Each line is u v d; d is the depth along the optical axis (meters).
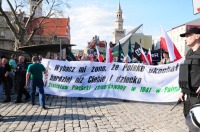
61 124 8.02
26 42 42.53
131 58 18.92
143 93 12.32
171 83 11.96
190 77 4.25
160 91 12.10
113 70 12.96
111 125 7.91
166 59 14.01
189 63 4.27
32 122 8.26
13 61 14.99
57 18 45.44
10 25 40.75
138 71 12.52
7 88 12.21
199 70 4.19
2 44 70.75
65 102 12.13
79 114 9.44
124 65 12.80
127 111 10.01
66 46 20.41
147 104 11.72
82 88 13.20
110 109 10.40
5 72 11.95
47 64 13.49
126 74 12.70
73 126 7.78
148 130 7.37
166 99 11.91
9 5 40.31
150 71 12.35
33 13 41.94
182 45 64.62
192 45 4.43
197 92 4.16
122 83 12.73
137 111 10.02
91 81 13.20
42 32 53.75
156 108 10.67
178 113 9.62
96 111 9.99
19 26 41.22
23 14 42.97
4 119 8.66
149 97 12.21
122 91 12.67
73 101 12.45
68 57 20.34
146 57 17.31
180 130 7.34
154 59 19.23
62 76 13.36
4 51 19.19
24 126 7.78
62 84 13.34
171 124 8.01
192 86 4.22
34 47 20.62
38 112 9.79
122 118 8.82
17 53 21.66
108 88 12.97
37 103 11.72
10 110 10.14
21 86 12.01
